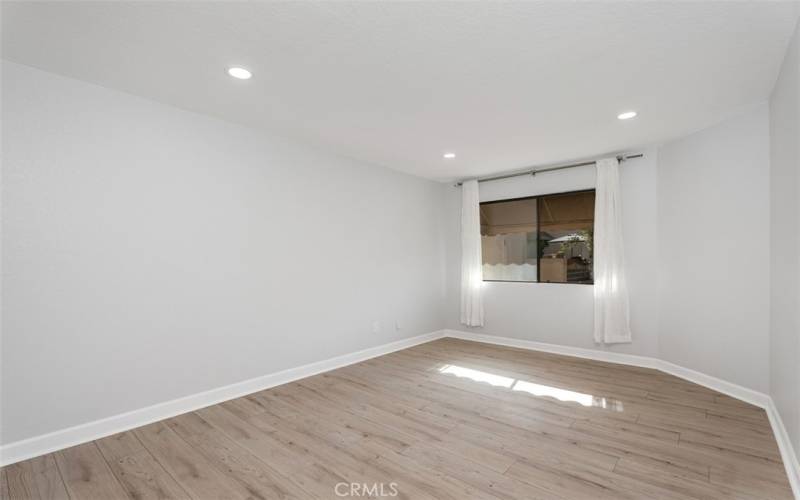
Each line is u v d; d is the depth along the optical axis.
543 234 5.05
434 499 1.94
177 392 3.03
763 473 2.15
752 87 2.74
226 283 3.36
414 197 5.50
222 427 2.78
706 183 3.56
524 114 3.19
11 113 2.34
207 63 2.36
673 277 3.93
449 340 5.74
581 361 4.49
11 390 2.32
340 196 4.41
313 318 4.08
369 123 3.41
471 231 5.59
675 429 2.70
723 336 3.41
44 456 2.38
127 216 2.80
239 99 2.90
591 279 4.66
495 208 5.52
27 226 2.39
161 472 2.20
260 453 2.40
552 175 4.95
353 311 4.54
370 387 3.63
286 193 3.84
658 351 4.12
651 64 2.39
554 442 2.52
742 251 3.25
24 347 2.37
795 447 2.15
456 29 2.01
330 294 4.27
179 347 3.05
